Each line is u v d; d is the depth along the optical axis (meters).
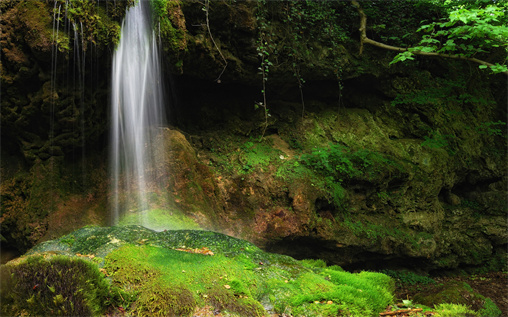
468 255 8.54
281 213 6.60
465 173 9.09
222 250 3.49
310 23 7.50
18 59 4.39
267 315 2.78
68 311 2.39
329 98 8.77
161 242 3.56
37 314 2.35
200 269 3.03
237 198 6.66
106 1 4.68
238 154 7.23
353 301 2.99
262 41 6.75
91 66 4.83
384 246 7.26
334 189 7.07
